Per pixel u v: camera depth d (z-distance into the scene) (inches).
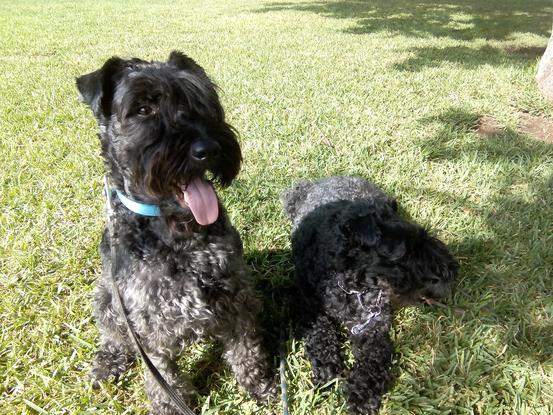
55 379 30.6
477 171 51.3
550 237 41.3
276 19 157.4
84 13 179.0
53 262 40.1
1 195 48.9
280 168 52.9
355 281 32.8
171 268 25.4
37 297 36.8
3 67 97.3
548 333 32.8
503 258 39.4
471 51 106.0
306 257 36.5
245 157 54.9
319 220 36.9
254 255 41.2
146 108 24.0
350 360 33.3
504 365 30.6
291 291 37.9
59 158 56.7
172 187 23.2
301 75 85.0
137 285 25.5
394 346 32.9
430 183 50.2
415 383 30.1
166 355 27.6
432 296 34.4
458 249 40.9
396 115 66.0
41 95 77.9
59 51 112.6
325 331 33.7
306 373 31.3
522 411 27.6
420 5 189.6
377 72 87.0
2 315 35.2
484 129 62.7
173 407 28.3
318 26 143.1
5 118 68.0
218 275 26.5
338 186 42.9
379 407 29.3
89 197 48.7
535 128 62.7
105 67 24.7
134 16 169.6
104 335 31.2
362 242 32.1
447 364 31.3
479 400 28.9
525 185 49.6
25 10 189.2
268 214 46.4
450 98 71.9
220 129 25.5
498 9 178.5
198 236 25.6
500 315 34.7
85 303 35.9
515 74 80.6
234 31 136.0
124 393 30.4
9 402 29.4
